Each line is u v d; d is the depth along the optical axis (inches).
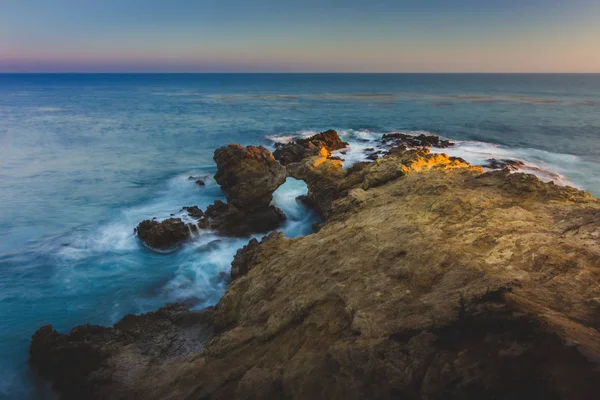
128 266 729.6
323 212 911.0
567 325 228.1
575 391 172.9
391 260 402.9
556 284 312.7
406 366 237.8
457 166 824.9
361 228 510.9
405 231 460.8
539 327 222.2
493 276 328.2
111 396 382.3
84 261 743.7
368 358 255.3
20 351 508.7
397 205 573.9
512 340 220.5
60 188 1190.3
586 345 199.5
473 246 403.9
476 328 246.5
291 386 274.7
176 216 919.0
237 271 629.9
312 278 427.5
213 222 879.1
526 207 509.0
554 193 541.0
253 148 982.4
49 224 911.0
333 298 366.0
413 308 305.1
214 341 414.9
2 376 463.8
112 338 500.1
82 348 469.7
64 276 692.1
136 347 482.6
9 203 1048.8
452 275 348.8
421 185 643.5
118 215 969.5
